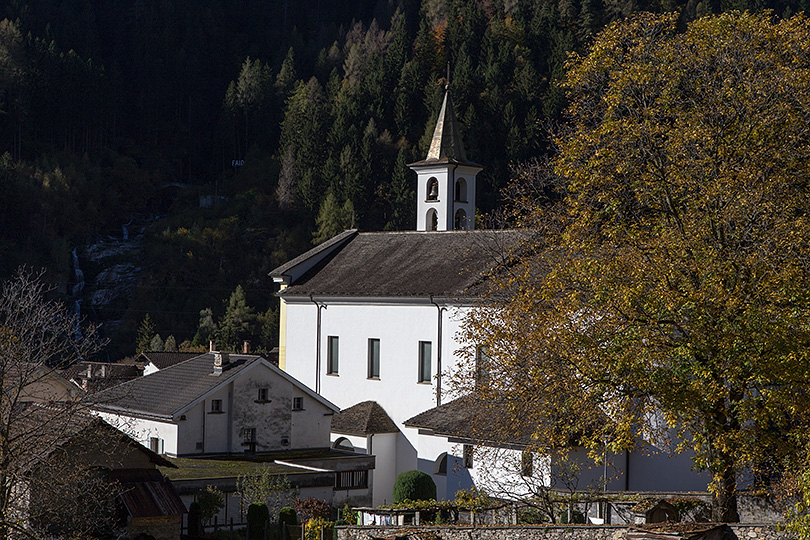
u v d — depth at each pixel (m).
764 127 36.03
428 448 56.09
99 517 39.25
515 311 37.25
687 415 32.88
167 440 59.69
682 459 46.97
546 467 44.16
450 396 57.91
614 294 32.97
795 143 36.81
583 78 41.12
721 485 32.88
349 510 44.56
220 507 49.09
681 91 39.28
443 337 59.19
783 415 32.19
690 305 31.48
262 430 61.19
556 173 40.34
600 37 40.31
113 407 63.41
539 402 35.78
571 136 40.19
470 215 77.44
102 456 43.62
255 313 190.00
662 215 37.25
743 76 36.84
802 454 31.44
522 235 57.56
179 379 64.19
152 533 43.97
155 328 193.12
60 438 35.47
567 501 39.81
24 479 34.78
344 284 66.44
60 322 39.41
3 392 35.59
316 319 68.00
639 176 38.28
